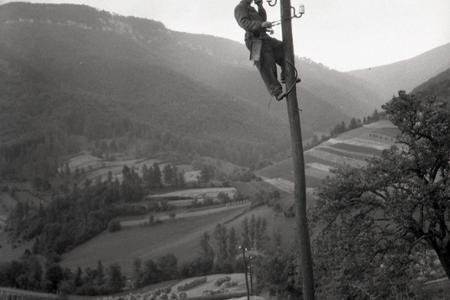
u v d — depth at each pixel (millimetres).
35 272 145000
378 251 20109
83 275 149625
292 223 130125
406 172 21625
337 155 179500
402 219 19969
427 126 21797
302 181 6230
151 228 181750
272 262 55438
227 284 107875
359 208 22766
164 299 104875
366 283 19172
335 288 19891
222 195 194000
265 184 189625
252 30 6422
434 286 24016
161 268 132375
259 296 67188
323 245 20922
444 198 20188
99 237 184375
